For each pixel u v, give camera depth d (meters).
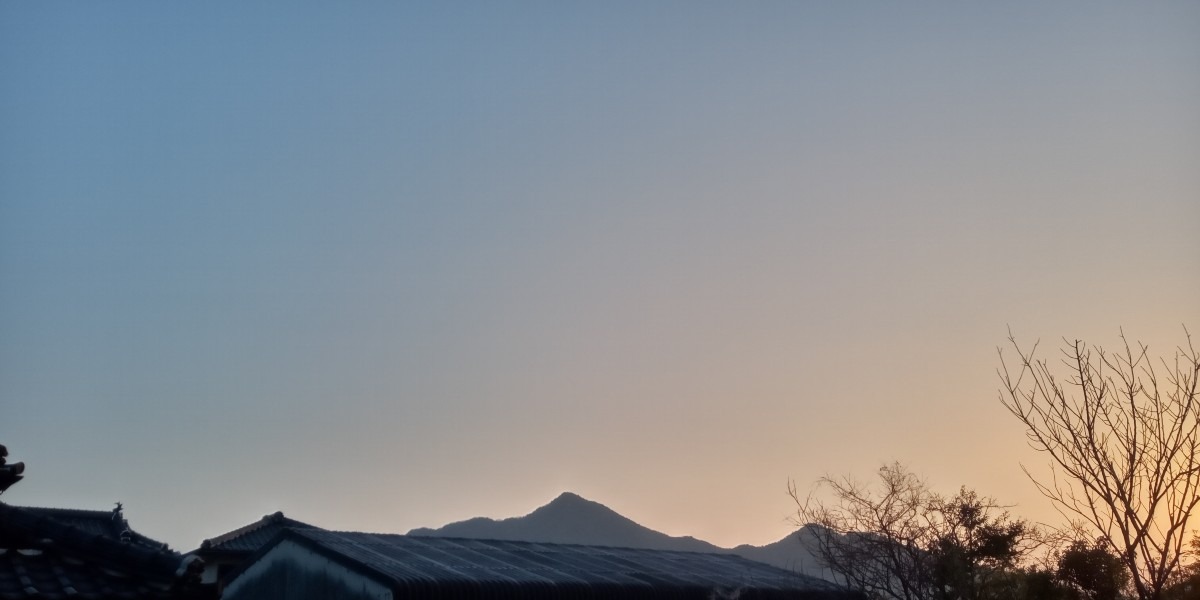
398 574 16.30
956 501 16.56
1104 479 9.45
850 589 18.97
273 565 17.97
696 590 20.61
